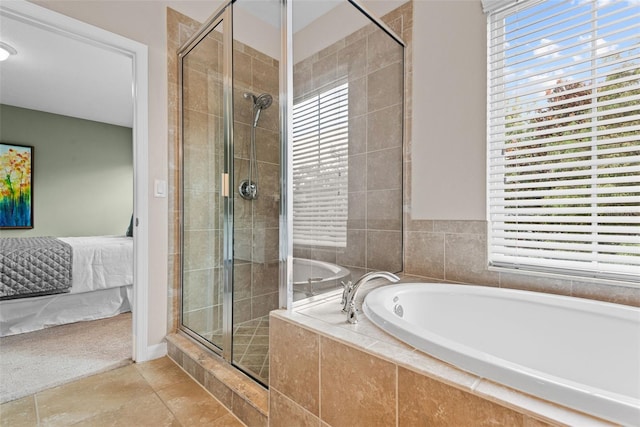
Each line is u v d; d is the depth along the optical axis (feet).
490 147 5.92
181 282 6.95
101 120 15.92
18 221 13.71
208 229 6.27
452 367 2.71
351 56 6.06
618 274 4.69
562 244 5.19
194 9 7.35
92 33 5.78
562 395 2.16
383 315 3.79
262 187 5.11
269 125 5.07
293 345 3.88
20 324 8.29
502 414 2.24
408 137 7.06
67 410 4.80
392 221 6.82
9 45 8.98
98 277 9.48
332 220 5.47
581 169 5.09
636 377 3.84
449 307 5.36
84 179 15.58
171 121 6.95
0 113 13.46
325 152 5.44
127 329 8.48
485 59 5.90
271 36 5.13
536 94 5.50
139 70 6.40
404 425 2.78
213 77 6.31
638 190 4.43
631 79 4.50
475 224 6.02
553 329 4.53
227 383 4.88
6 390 5.35
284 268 4.48
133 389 5.39
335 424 3.35
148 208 6.54
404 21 7.14
